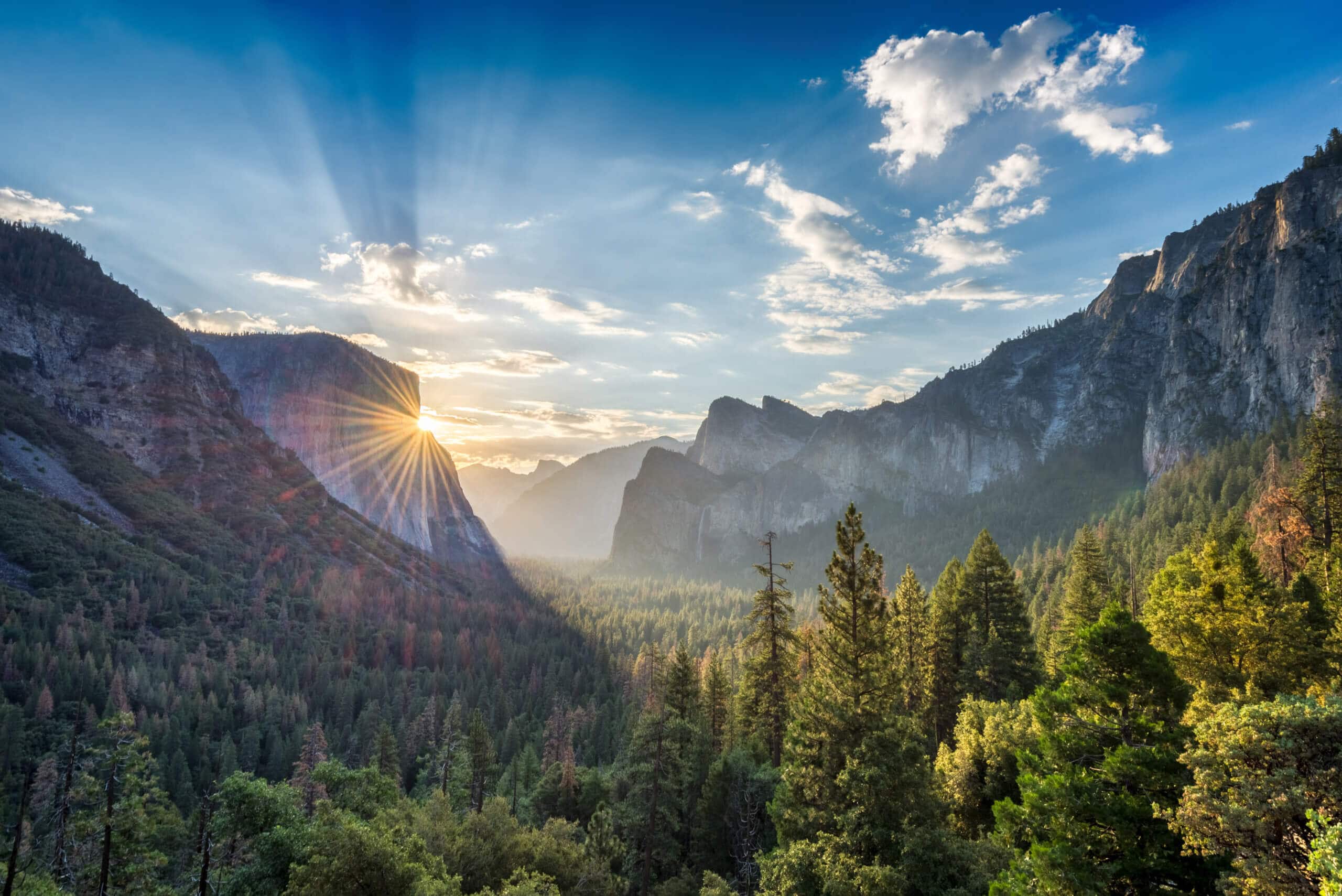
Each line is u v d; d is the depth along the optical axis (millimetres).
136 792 37875
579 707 123625
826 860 23312
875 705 28109
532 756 87000
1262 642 28750
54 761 38438
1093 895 17906
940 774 34094
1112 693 20984
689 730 45875
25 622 117812
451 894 30109
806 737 28484
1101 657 21781
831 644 30234
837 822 24844
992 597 49781
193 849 42406
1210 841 16188
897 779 25109
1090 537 58562
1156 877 18906
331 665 138250
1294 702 16453
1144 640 21375
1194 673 30109
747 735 51500
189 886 38000
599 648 176875
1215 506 125438
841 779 25312
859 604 30250
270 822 37719
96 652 113938
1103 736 21141
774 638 41594
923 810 24688
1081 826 19641
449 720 80188
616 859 42906
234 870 36125
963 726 37594
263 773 99750
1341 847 12258
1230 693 26312
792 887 23609
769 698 43312
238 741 105562
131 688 104000
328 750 100312
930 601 58812
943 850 23094
